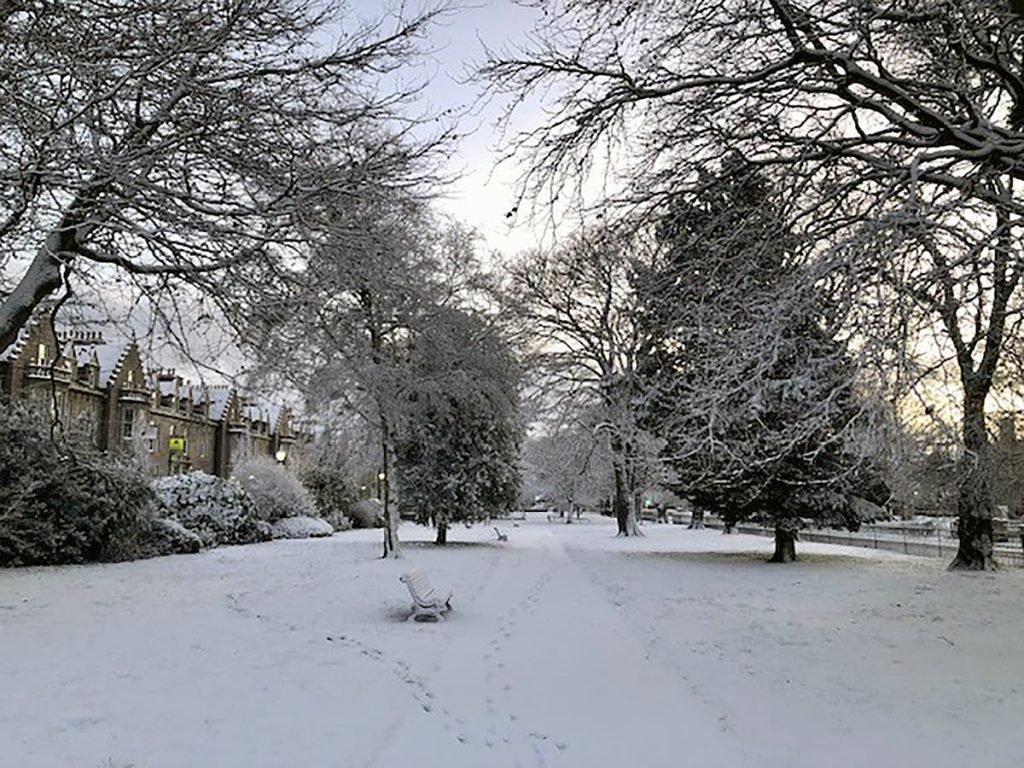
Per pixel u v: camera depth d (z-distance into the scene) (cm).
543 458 5600
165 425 5103
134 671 784
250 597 1388
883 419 702
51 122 765
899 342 655
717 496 2138
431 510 2802
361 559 2231
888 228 657
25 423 1959
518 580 1705
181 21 817
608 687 754
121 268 1046
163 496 2659
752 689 754
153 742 565
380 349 2191
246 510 2920
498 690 738
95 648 899
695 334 842
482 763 542
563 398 3538
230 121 894
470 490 2780
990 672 831
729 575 1848
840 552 2595
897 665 866
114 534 2080
